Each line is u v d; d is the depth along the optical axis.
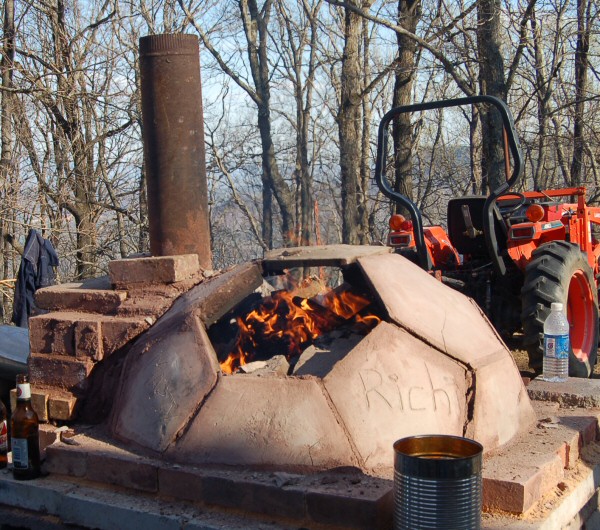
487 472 2.83
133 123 16.05
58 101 15.34
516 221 6.30
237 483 2.75
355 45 15.95
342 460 2.81
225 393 3.03
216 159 19.42
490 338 3.59
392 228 6.80
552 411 3.74
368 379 2.99
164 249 4.05
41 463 3.27
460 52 12.80
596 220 7.23
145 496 2.95
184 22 17.77
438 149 21.52
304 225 20.92
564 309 5.76
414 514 2.42
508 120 3.92
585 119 15.18
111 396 3.47
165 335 3.32
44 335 3.68
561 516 2.84
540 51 14.45
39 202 15.04
